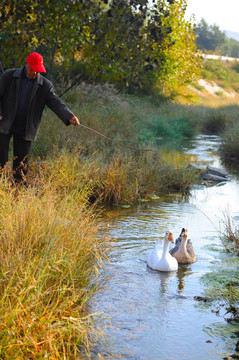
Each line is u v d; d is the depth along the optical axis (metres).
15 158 6.48
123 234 6.69
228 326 4.18
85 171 7.86
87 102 15.91
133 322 4.15
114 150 11.44
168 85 30.48
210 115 24.41
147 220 7.56
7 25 12.27
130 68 13.18
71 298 3.91
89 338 3.79
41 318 3.34
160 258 5.56
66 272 4.15
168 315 4.34
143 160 10.75
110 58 12.88
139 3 12.46
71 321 3.57
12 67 12.89
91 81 19.16
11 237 4.02
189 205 8.81
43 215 4.50
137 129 15.93
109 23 12.70
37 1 12.34
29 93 6.23
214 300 4.71
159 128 19.69
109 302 4.48
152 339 3.88
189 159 14.17
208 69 53.75
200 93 42.44
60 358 3.31
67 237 4.47
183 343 3.85
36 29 12.60
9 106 6.21
